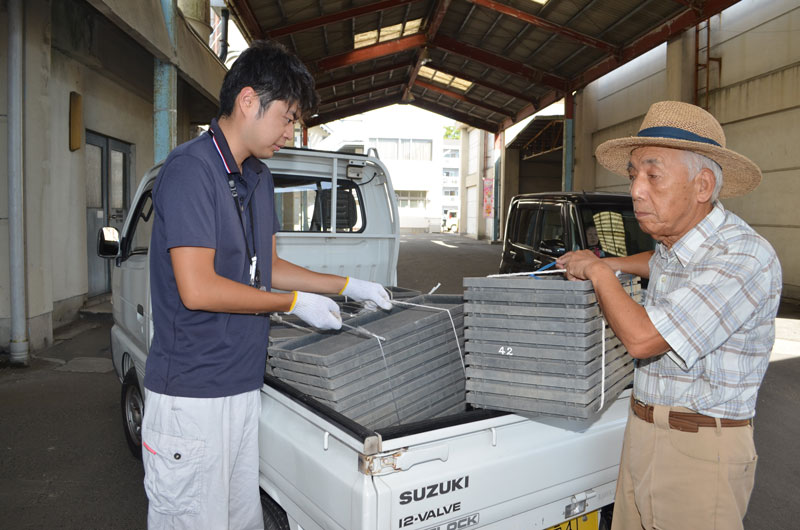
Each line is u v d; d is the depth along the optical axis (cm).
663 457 161
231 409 188
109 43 840
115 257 383
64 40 704
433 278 1473
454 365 219
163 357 181
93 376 573
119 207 966
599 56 1524
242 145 184
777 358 668
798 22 990
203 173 173
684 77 1234
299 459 180
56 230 741
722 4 1078
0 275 603
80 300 814
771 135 1069
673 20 1210
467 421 171
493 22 1491
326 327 193
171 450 180
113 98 904
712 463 153
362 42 1689
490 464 174
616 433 206
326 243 388
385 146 4425
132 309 378
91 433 436
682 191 155
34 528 307
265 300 179
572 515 199
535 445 186
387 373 192
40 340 649
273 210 212
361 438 150
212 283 168
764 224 1092
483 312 176
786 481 372
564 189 1786
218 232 178
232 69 180
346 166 394
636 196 160
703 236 157
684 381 156
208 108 1305
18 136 587
